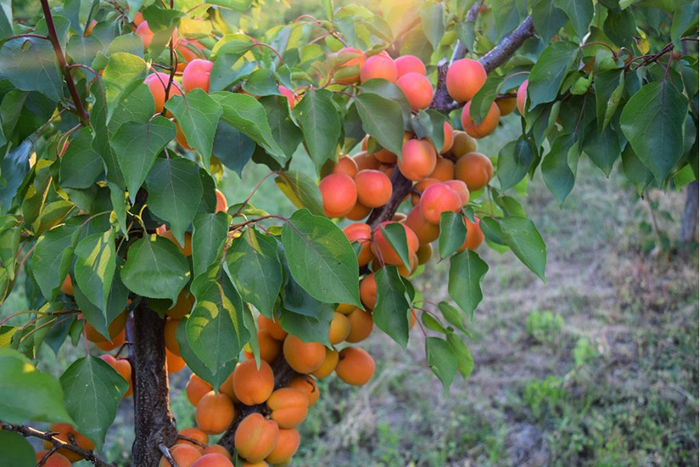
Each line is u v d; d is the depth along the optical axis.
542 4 1.67
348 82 1.77
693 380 4.42
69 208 1.46
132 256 1.26
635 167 1.63
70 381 1.33
